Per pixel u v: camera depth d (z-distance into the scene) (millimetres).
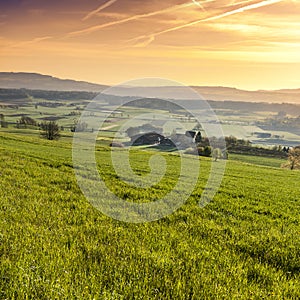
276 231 10453
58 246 7273
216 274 6414
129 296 5340
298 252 8430
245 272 6711
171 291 5570
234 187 22109
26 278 5500
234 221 11508
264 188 23859
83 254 6945
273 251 8250
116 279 5930
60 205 11672
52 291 5133
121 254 7051
